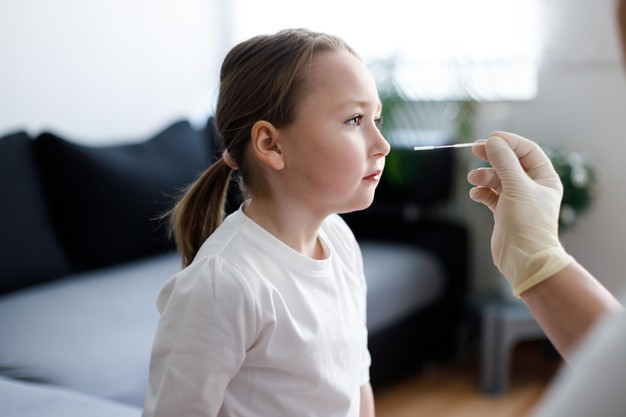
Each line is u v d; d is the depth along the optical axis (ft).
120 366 4.75
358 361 2.92
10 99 7.47
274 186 2.74
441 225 8.68
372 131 2.68
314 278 2.73
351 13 9.47
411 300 7.52
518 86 8.56
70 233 7.00
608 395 1.44
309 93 2.60
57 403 3.62
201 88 9.73
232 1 10.03
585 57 7.90
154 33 8.98
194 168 7.91
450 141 8.63
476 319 7.82
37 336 5.08
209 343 2.42
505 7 8.45
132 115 8.79
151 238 7.41
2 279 6.19
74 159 6.98
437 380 7.88
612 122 7.80
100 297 6.04
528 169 3.02
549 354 8.38
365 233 8.79
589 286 2.51
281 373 2.61
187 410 2.43
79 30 8.09
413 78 8.79
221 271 2.48
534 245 2.65
